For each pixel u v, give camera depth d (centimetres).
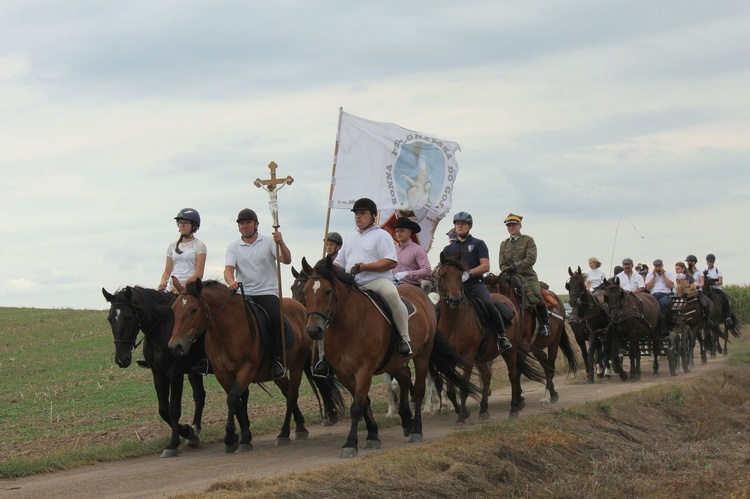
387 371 1162
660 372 2238
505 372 2269
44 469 1076
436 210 1451
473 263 1359
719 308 2528
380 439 1240
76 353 2661
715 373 1944
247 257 1223
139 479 1007
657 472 1141
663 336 2192
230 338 1140
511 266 1518
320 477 911
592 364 1997
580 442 1210
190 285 1102
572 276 1995
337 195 1384
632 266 2312
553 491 1002
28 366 2403
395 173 1424
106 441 1338
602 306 2014
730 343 2956
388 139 1425
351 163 1402
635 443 1294
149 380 2122
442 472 996
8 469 1048
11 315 3753
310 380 1402
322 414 1444
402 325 1114
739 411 1622
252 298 1217
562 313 1752
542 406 1570
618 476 1088
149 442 1257
